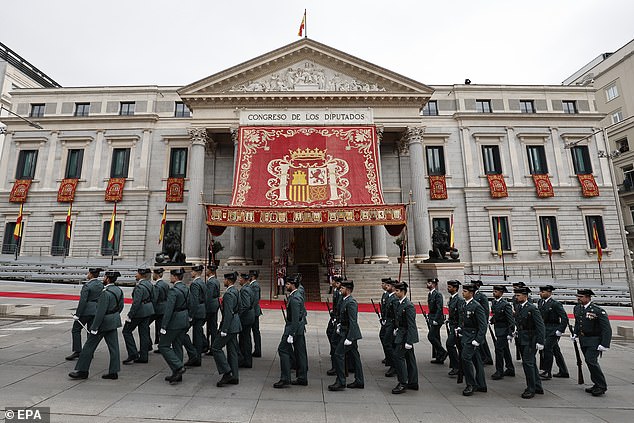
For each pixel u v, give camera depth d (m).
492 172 36.12
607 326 7.87
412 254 33.72
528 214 34.94
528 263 33.88
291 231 32.41
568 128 36.88
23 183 34.81
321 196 25.33
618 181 42.44
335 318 8.93
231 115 31.12
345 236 34.44
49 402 6.55
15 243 33.78
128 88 36.84
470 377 7.73
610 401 7.47
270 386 7.89
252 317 9.40
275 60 31.97
